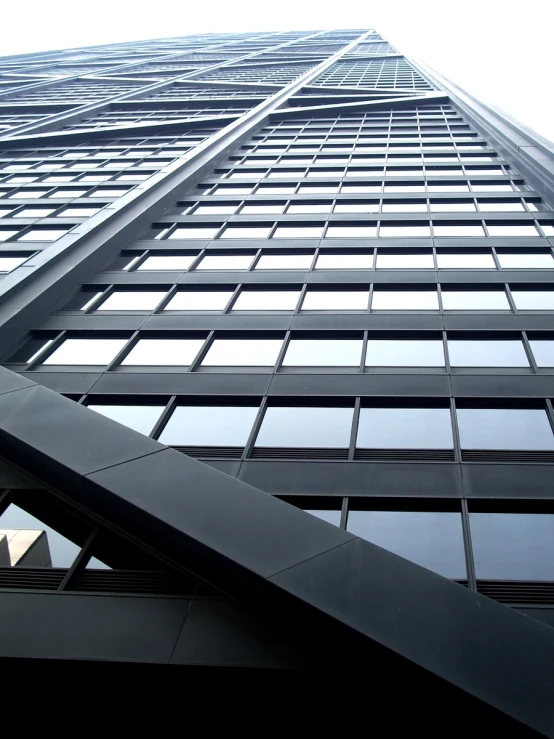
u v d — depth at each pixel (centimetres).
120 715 1036
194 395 1836
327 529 1144
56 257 2536
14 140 4812
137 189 3344
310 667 991
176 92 7381
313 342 2089
